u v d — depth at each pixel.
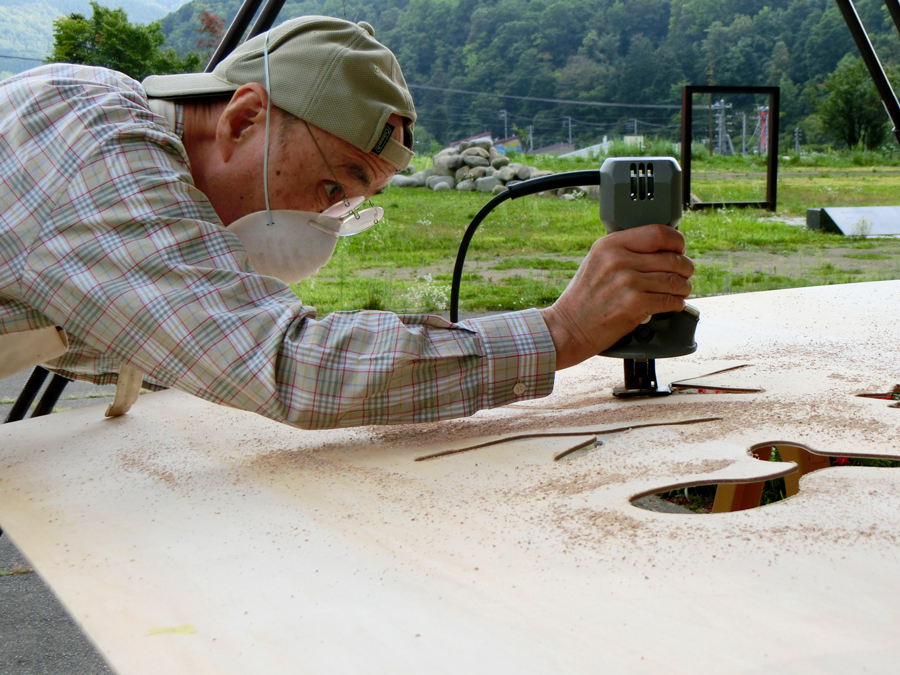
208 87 1.04
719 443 0.87
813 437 0.86
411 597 0.57
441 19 65.56
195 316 0.83
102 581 0.63
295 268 1.12
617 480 0.78
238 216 1.08
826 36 64.62
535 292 5.02
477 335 0.96
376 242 7.57
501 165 12.95
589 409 1.10
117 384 1.18
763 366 1.27
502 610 0.54
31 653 1.78
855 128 31.86
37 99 0.90
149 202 0.85
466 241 1.19
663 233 0.98
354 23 1.03
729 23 72.31
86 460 0.98
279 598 0.58
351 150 1.03
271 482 0.86
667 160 1.00
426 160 15.16
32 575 2.13
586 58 70.19
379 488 0.81
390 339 0.89
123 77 1.03
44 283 0.84
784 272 5.74
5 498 0.85
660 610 0.52
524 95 67.94
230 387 0.84
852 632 0.48
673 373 1.27
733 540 0.63
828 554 0.59
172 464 0.95
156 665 0.50
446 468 0.87
